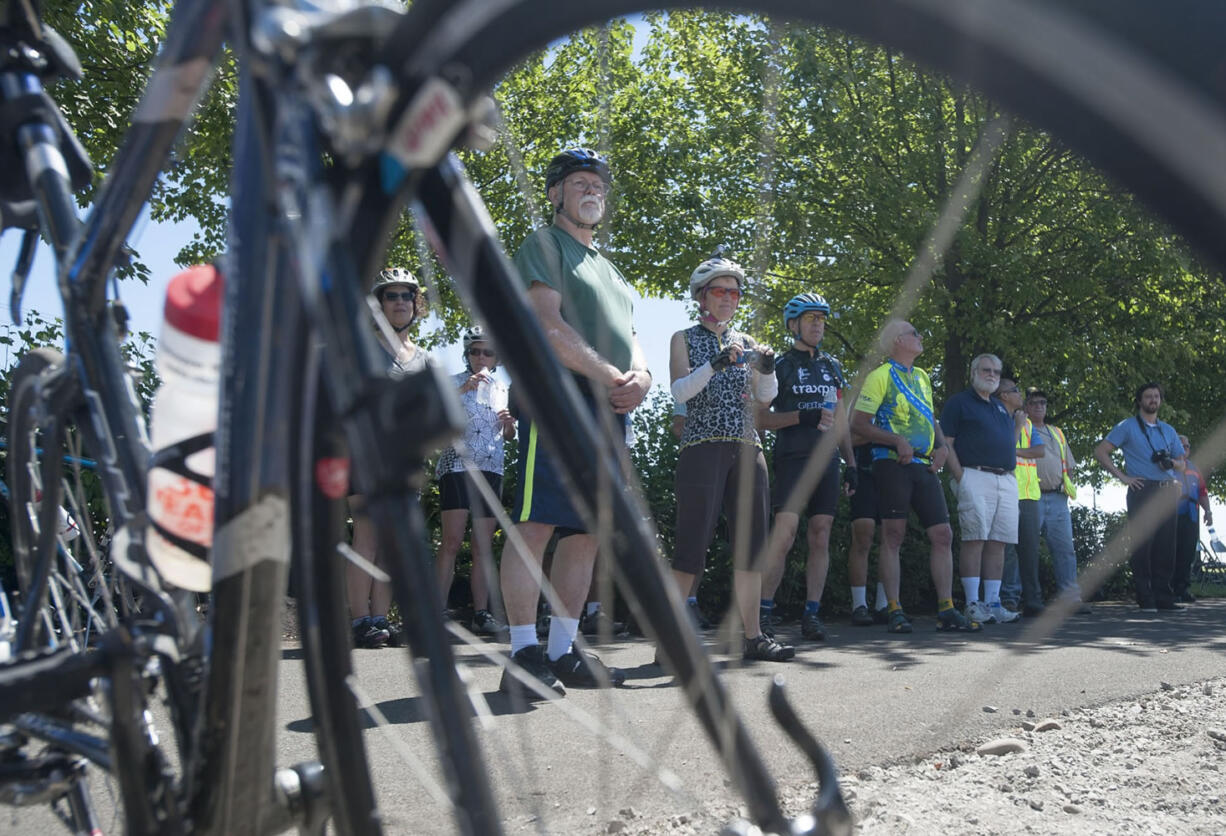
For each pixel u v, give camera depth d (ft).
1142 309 51.39
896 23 1.76
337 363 2.28
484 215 2.52
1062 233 47.50
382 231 2.50
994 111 1.68
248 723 3.06
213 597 2.97
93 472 4.11
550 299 10.87
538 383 2.46
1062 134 1.59
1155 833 6.66
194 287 3.31
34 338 12.78
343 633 2.99
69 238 4.10
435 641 2.17
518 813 6.63
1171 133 1.44
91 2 32.81
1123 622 25.57
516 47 2.21
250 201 2.89
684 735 8.80
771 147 2.38
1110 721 10.40
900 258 45.70
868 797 7.41
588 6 2.16
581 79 45.62
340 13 2.45
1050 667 14.33
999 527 25.39
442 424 2.02
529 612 11.70
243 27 2.74
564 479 2.49
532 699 11.03
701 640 2.55
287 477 2.88
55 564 4.50
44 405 4.38
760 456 15.06
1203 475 1.82
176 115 3.46
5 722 3.01
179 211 36.50
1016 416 29.14
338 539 2.89
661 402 26.40
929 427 22.41
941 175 43.83
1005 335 47.21
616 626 18.48
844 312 46.60
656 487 25.22
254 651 3.01
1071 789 7.73
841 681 12.91
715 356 14.82
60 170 4.28
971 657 16.03
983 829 6.72
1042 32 1.55
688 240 46.42
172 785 3.23
